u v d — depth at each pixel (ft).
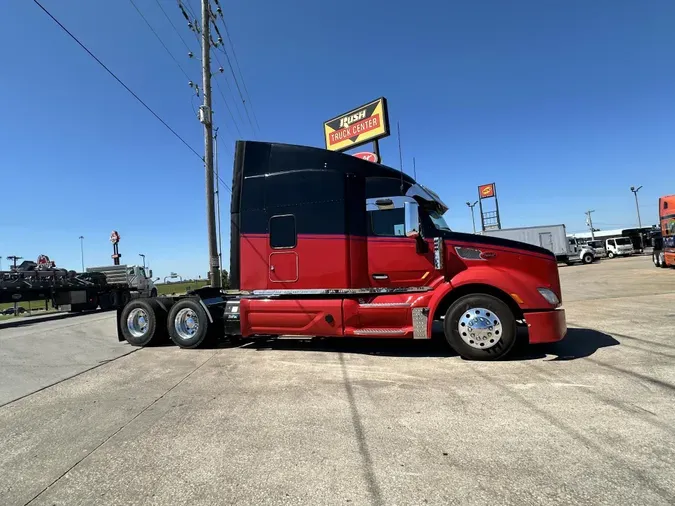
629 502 7.80
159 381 17.74
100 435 12.00
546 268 19.36
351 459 9.95
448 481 8.82
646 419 11.53
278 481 9.08
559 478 8.75
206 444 11.09
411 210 20.26
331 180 21.56
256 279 22.34
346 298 20.94
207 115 48.42
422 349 22.25
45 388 17.12
